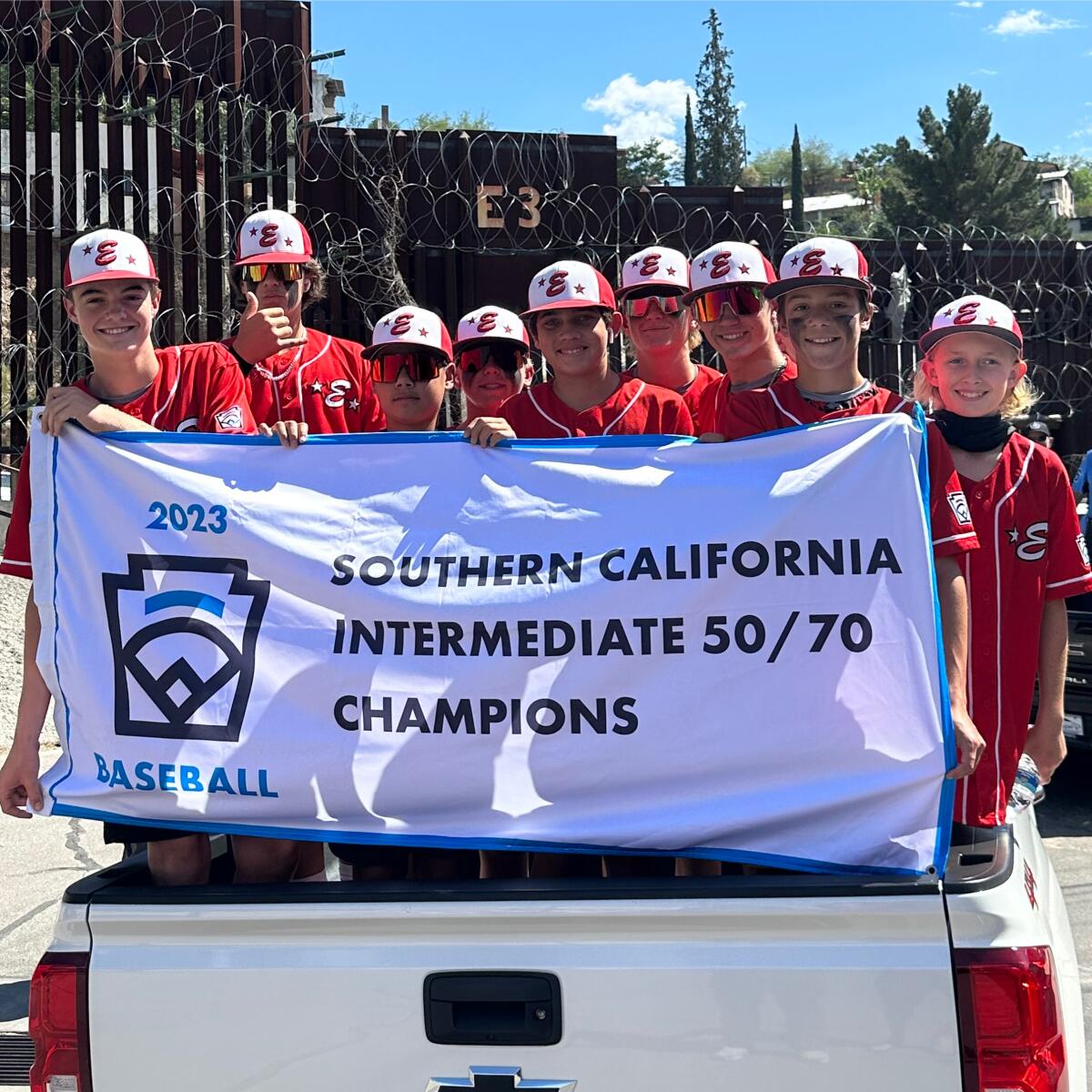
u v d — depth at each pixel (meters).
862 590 2.32
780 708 2.32
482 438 2.51
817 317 2.78
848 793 2.27
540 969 2.04
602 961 2.03
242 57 9.44
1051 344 12.75
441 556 2.48
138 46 9.31
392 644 2.47
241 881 2.71
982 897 1.96
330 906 2.10
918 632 2.29
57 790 2.59
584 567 2.43
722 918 2.00
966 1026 1.94
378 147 10.05
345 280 9.67
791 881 2.01
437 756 2.43
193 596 2.56
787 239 10.88
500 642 2.42
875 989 1.96
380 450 2.56
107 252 3.09
